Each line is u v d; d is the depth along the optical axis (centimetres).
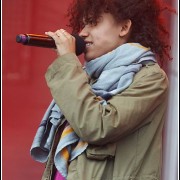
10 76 998
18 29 994
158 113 505
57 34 502
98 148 483
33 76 995
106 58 505
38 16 985
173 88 931
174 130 942
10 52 997
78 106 470
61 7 973
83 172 479
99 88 497
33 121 998
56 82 484
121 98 480
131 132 491
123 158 488
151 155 498
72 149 497
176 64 923
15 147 1000
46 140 538
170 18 904
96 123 468
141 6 515
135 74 499
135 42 523
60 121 517
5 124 1000
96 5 508
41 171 998
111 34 510
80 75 482
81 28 539
